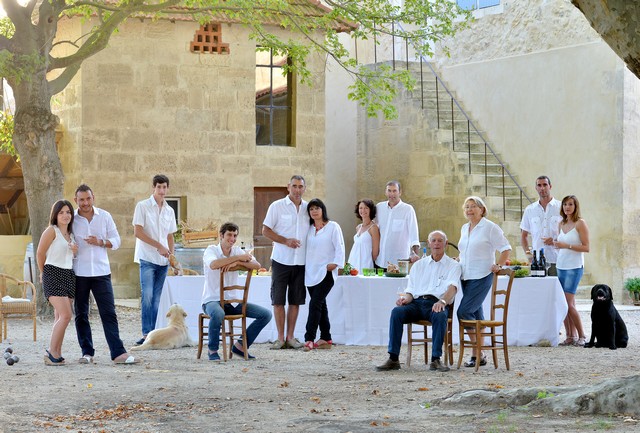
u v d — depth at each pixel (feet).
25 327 55.11
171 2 58.85
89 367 37.83
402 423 25.90
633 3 24.56
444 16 63.87
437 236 38.06
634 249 73.36
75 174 72.38
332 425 25.52
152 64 73.31
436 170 77.36
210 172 74.64
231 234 41.45
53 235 38.47
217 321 40.45
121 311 63.46
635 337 51.49
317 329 47.03
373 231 48.19
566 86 75.87
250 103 75.61
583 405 26.78
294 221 44.83
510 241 70.69
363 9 61.82
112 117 72.43
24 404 29.14
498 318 46.75
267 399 30.25
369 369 37.96
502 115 79.36
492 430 24.39
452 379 34.99
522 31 78.33
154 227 46.06
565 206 47.42
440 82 81.46
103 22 60.80
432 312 37.52
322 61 77.77
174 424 26.25
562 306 46.85
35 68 55.62
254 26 63.00
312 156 77.61
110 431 25.38
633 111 73.36
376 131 82.84
